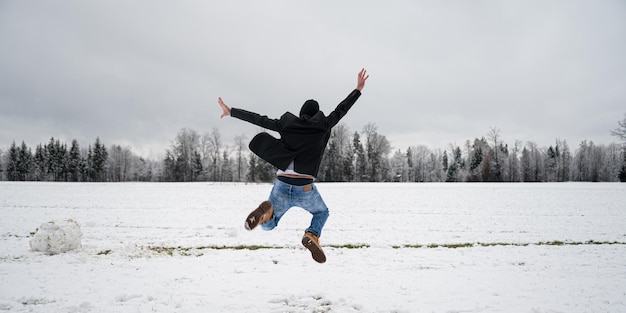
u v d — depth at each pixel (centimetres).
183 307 527
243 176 8525
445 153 10306
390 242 1030
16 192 2738
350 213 1650
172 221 1377
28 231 1144
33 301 543
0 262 761
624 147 5681
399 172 9438
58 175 8269
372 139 8206
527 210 1781
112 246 935
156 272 706
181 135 8244
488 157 7800
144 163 9462
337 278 684
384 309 530
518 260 837
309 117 406
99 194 2656
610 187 3738
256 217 366
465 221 1425
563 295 593
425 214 1623
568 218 1515
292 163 392
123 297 564
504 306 542
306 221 1353
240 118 400
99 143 8412
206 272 712
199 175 8206
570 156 8531
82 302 533
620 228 1282
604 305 547
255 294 589
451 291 612
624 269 762
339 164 7956
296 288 622
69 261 770
